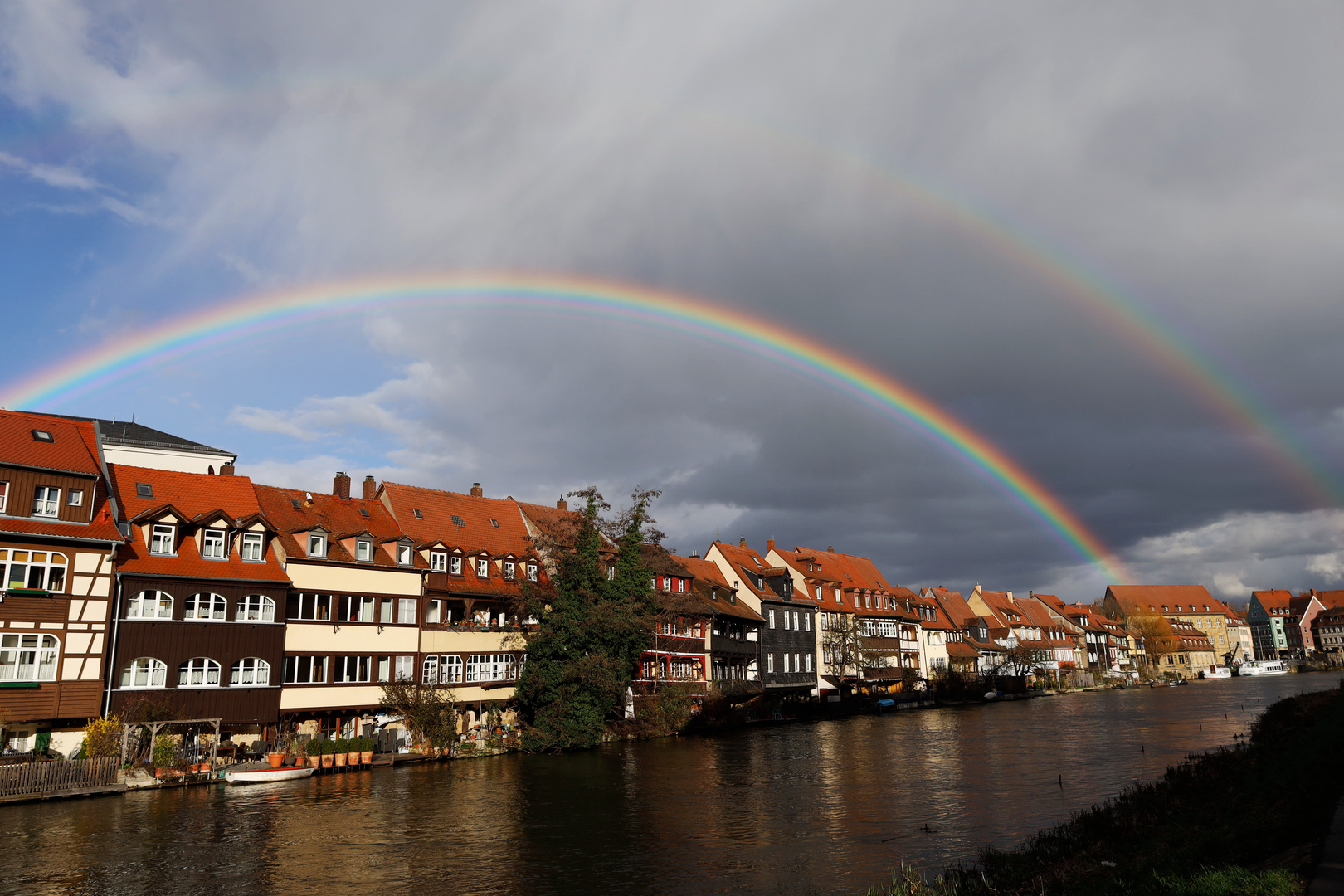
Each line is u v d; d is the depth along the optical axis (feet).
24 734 134.51
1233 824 75.61
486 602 210.59
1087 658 577.02
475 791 131.64
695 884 78.69
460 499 228.43
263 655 163.43
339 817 110.52
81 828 102.83
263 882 80.53
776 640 313.53
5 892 76.79
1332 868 49.32
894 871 80.79
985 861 78.18
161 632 151.02
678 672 257.55
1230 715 260.21
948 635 442.50
